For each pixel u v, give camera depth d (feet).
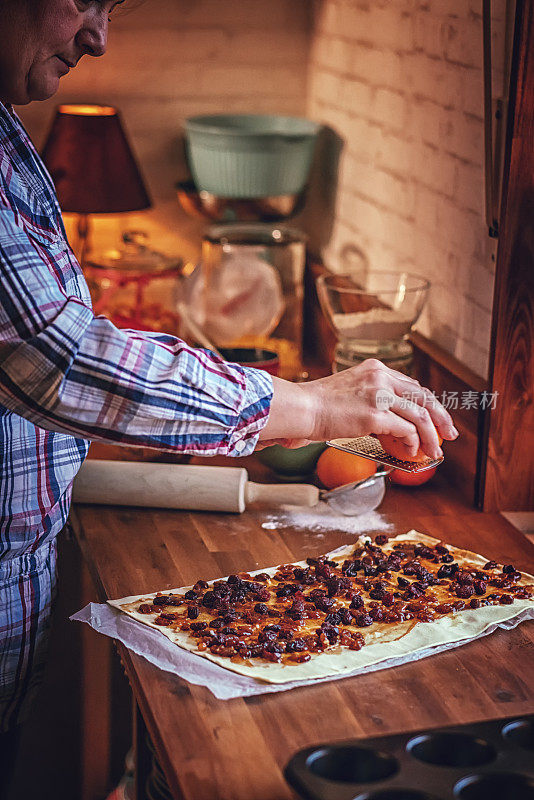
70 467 4.41
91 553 4.77
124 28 8.39
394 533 5.01
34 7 3.55
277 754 3.24
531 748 3.07
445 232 6.09
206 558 4.73
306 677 3.59
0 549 4.27
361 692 3.58
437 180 6.19
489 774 2.81
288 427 3.73
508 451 5.19
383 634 3.92
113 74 8.50
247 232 8.31
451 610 4.08
